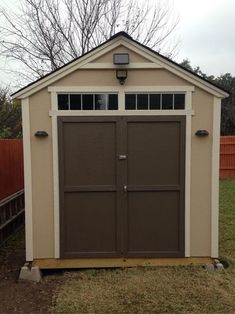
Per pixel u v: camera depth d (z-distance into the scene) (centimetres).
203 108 564
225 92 556
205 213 577
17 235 812
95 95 561
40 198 565
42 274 571
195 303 468
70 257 571
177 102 565
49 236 570
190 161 569
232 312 446
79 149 563
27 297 497
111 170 567
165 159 569
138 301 472
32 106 555
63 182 564
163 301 471
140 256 575
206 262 580
